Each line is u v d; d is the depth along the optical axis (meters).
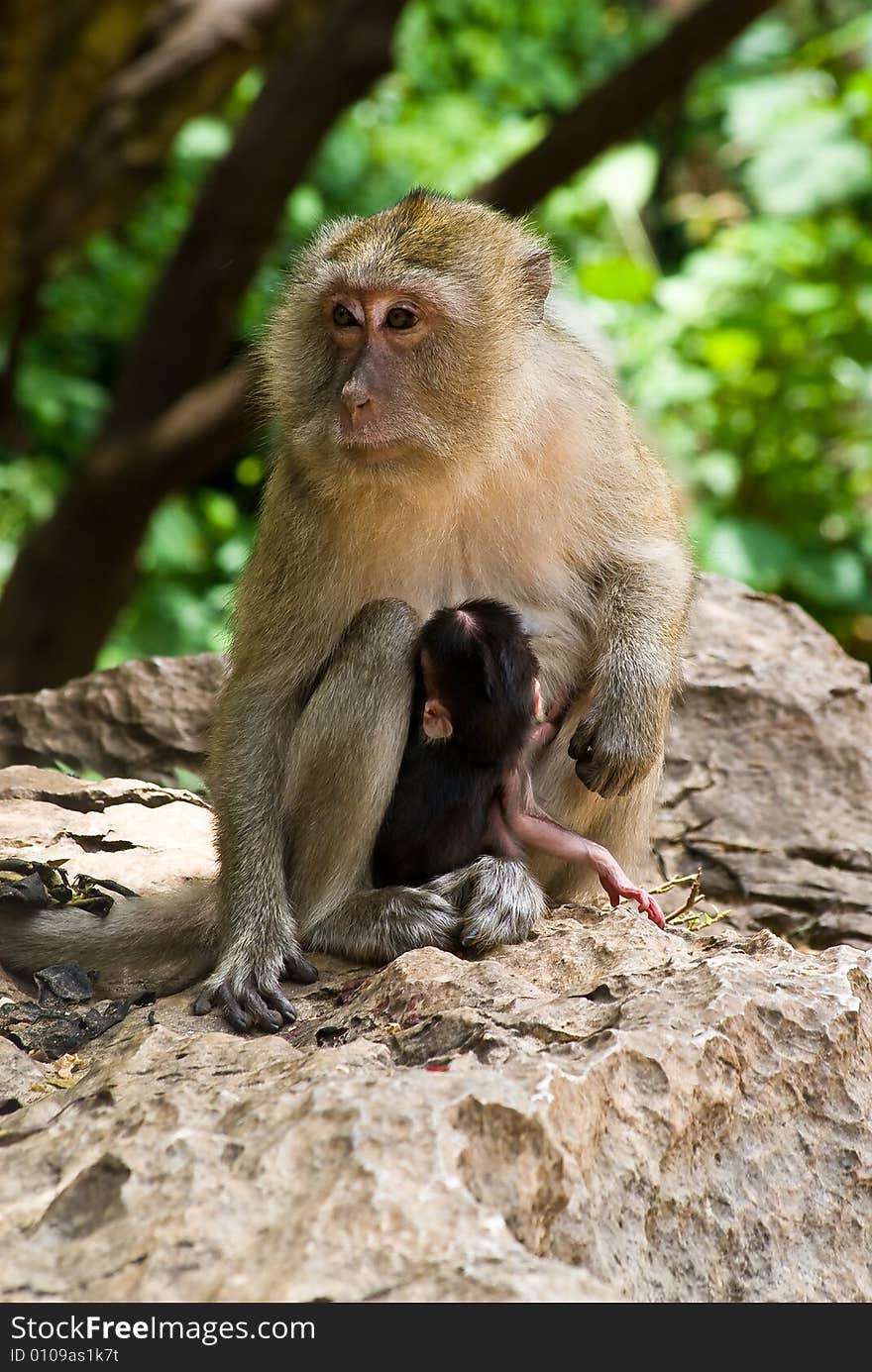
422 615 9.48
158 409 19.48
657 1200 6.43
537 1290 5.12
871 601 21.23
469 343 8.93
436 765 8.98
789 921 11.88
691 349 21.75
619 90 17.41
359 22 18.66
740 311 21.36
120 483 18.83
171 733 13.10
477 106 29.06
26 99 16.69
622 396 10.40
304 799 9.09
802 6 32.34
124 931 9.16
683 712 13.18
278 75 19.08
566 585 9.77
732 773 12.90
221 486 27.19
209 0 18.75
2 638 19.52
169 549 23.09
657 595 9.66
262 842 9.09
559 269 10.16
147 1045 7.20
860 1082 7.25
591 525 9.69
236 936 8.80
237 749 9.29
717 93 27.69
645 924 8.53
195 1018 8.38
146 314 19.88
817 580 20.92
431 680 8.80
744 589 14.64
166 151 19.48
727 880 12.19
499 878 8.78
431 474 8.93
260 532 9.69
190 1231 5.51
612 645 9.48
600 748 9.24
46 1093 7.35
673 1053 6.70
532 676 8.96
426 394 8.87
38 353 27.17
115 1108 6.44
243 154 19.11
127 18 16.62
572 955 8.18
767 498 22.11
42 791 11.61
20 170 17.84
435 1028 7.07
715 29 16.92
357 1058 6.74
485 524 9.41
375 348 8.86
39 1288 5.43
